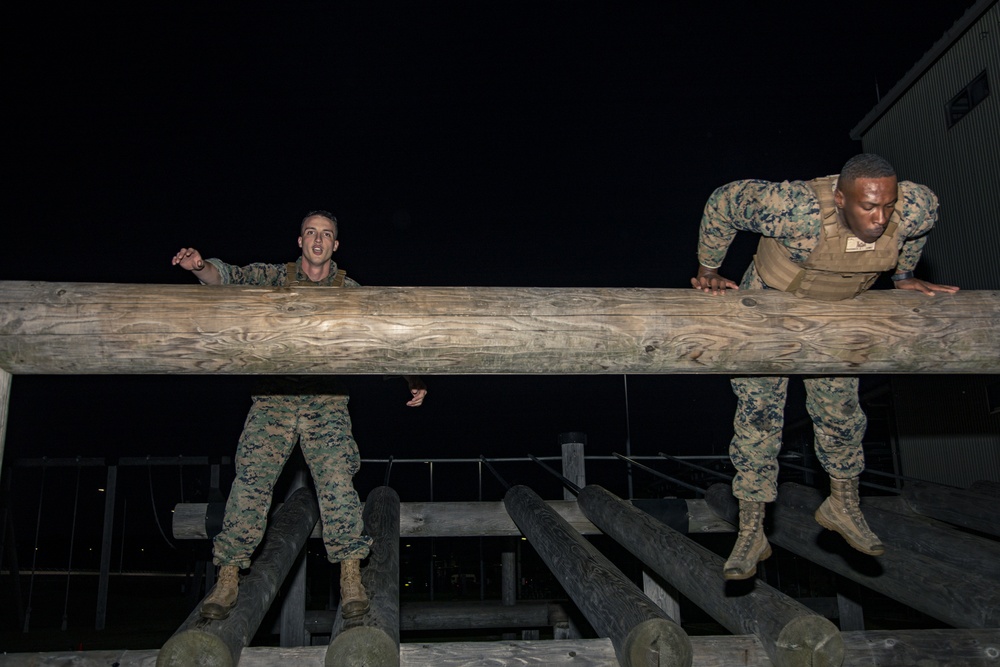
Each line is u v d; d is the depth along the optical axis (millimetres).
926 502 6574
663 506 6773
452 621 8242
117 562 21219
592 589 3951
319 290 2988
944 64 13312
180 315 2865
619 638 3379
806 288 3039
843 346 3029
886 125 14945
